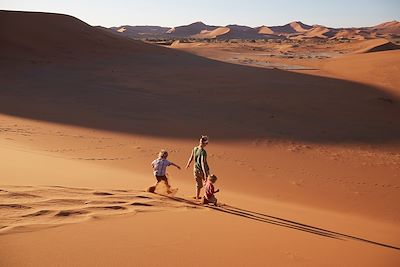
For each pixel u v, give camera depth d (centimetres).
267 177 1371
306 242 572
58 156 1207
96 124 2039
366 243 674
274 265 433
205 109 2589
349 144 2019
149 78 3722
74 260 360
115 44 6041
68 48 5250
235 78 3866
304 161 1658
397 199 1269
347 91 3422
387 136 2223
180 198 810
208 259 416
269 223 679
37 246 380
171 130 2022
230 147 1775
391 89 3603
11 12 5869
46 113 2225
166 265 381
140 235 461
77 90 3023
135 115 2334
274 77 4053
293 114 2592
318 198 1206
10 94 2739
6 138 1432
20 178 674
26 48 4834
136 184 867
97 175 888
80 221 478
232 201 895
